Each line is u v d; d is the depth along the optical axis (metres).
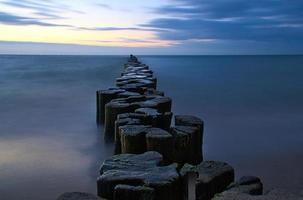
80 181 5.99
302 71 44.84
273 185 6.23
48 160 7.05
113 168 3.57
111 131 7.41
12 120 11.09
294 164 7.38
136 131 4.96
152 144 4.62
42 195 5.48
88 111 12.59
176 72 39.44
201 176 3.57
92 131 9.40
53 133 9.27
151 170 3.47
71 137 8.80
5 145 8.14
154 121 5.98
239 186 3.40
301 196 3.17
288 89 22.94
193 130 5.29
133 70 17.53
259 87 24.06
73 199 2.96
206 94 19.78
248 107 15.33
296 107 15.34
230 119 12.42
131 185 3.18
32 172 6.39
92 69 38.78
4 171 6.44
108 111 7.37
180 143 5.07
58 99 15.75
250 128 10.96
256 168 7.12
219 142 9.19
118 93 9.18
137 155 3.92
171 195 3.18
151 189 3.03
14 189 5.68
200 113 13.67
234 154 8.09
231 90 22.03
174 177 3.25
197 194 3.45
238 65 67.94
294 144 8.99
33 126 10.17
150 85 11.13
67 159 7.09
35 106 13.82
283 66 63.38
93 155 7.30
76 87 20.62
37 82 23.81
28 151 7.63
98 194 3.28
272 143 9.12
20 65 50.16
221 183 3.67
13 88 20.22
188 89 22.22
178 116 6.06
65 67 43.62
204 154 8.12
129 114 6.09
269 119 12.50
